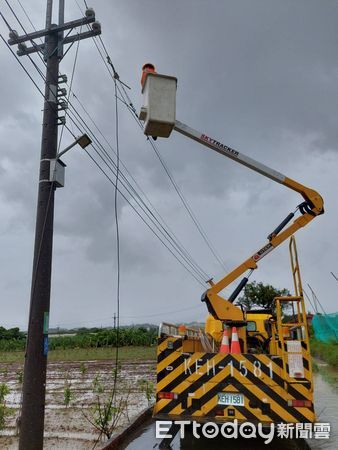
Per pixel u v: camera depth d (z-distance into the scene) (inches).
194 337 364.8
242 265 353.7
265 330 370.9
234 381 286.7
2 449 280.5
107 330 2022.6
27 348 270.1
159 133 217.2
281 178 337.1
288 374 281.6
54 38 319.9
